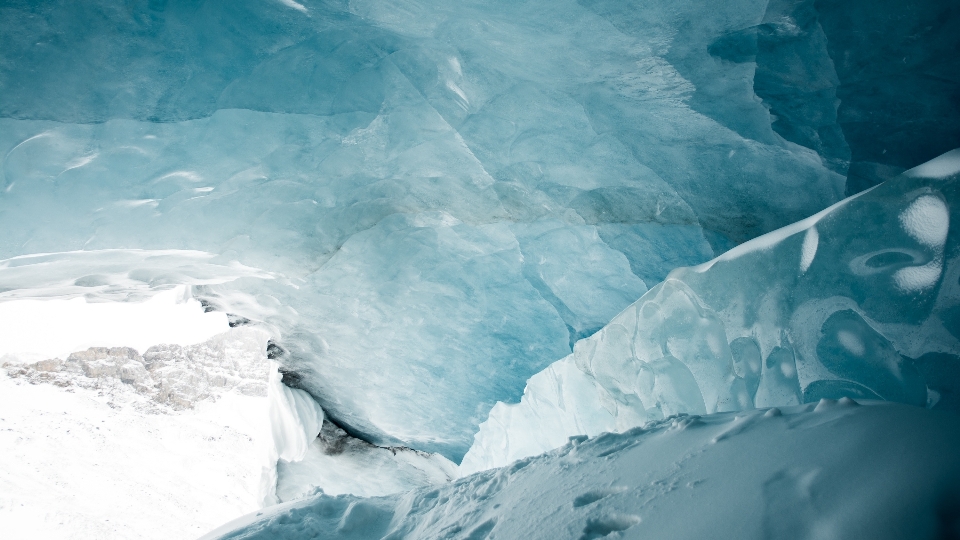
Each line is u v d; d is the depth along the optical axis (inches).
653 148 167.8
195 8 149.4
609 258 199.3
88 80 151.1
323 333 265.6
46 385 891.4
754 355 124.6
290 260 209.2
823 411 75.3
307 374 310.5
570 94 165.9
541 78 164.1
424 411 286.4
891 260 99.1
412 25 155.6
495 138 175.9
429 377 268.1
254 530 116.8
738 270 129.1
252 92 160.6
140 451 858.1
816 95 139.7
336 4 150.6
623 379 171.0
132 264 192.7
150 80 154.8
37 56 146.2
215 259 193.6
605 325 198.8
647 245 189.3
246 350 981.8
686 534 56.7
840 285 106.7
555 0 143.4
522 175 183.2
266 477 348.2
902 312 96.8
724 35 139.8
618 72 156.8
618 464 86.2
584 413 213.0
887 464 54.2
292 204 187.5
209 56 155.0
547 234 202.1
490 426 271.9
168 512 791.1
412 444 331.0
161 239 178.9
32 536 718.5
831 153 144.9
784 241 119.0
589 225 193.5
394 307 240.4
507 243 210.2
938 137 128.1
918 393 93.0
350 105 165.0
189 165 166.9
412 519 113.0
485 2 147.1
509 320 235.3
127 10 146.9
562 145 174.7
